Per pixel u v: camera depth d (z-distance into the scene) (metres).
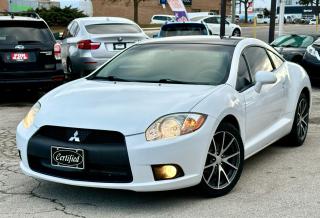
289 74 6.56
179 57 5.65
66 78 13.02
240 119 5.11
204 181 4.64
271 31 16.45
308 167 5.87
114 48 11.77
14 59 9.51
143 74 5.51
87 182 4.42
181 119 4.44
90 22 12.36
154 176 4.32
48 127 4.64
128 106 4.59
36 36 9.77
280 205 4.64
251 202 4.71
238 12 76.12
